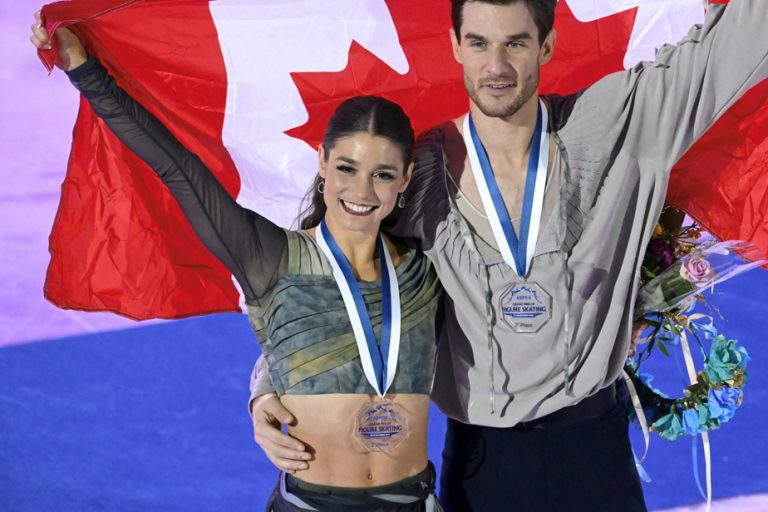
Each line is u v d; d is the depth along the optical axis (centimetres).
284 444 1011
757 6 1003
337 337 1016
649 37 1175
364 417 1011
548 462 1085
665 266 1138
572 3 1165
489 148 1049
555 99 1063
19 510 1578
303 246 1032
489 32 989
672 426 1216
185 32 1131
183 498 1611
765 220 1180
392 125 995
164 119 1159
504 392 1066
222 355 2033
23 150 2895
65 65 972
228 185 1207
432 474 1048
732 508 1542
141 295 1179
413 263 1054
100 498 1612
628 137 1045
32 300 2239
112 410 1856
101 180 1137
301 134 1196
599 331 1060
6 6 3694
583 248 1039
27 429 1802
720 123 1152
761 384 1869
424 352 1038
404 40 1187
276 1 1162
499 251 1041
